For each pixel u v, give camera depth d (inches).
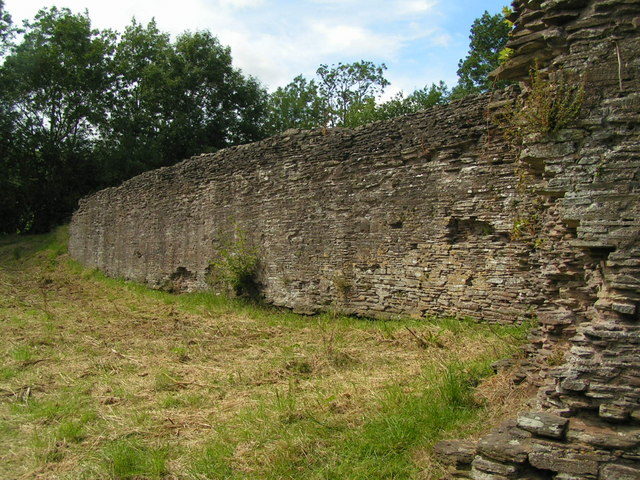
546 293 206.1
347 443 176.6
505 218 332.2
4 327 427.2
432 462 154.8
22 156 1293.1
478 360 248.1
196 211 647.1
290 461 171.0
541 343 203.6
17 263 1071.0
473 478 141.3
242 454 181.6
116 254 863.7
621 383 138.9
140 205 790.5
